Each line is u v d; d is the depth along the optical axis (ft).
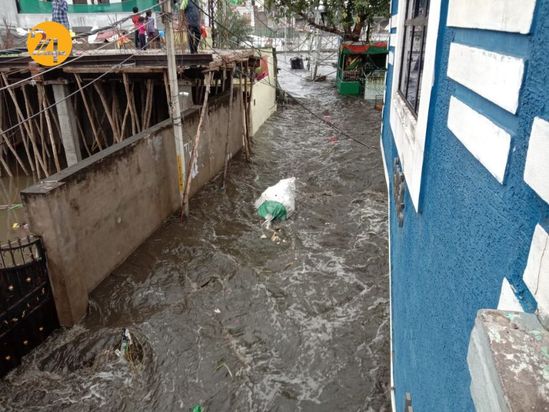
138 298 23.07
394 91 20.43
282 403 16.99
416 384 9.64
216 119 39.68
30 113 39.40
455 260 6.66
